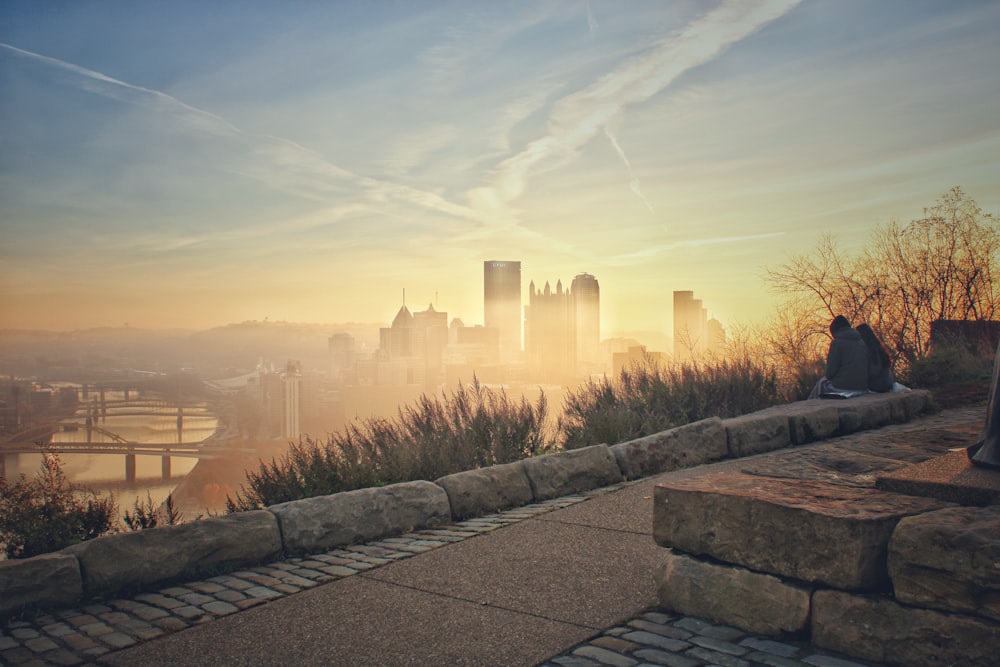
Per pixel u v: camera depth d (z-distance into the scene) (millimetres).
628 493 7441
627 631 4012
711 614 4090
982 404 12383
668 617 4188
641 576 4922
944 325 17328
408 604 4582
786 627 3795
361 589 4902
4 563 4625
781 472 4996
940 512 3617
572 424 10680
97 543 4922
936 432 6520
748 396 12320
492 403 9531
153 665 3816
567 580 4906
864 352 11914
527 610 4398
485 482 7082
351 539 6082
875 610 3514
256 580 5172
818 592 3713
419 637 4062
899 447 5871
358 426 8570
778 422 9703
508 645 3904
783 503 3898
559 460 7750
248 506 7043
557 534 6047
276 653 3922
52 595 4633
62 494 5934
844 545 3617
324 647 3977
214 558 5344
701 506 4219
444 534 6262
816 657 3580
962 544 3279
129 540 5039
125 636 4207
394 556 5641
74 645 4094
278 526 5746
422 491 6637
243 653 3932
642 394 11922
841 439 10070
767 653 3654
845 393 11789
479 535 6145
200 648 4016
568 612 4340
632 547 5594
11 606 4473
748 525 4004
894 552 3486
